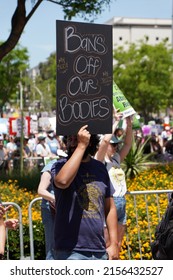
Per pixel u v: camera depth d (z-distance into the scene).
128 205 10.94
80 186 5.39
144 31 164.38
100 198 5.43
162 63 66.12
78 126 5.48
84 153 5.49
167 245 5.86
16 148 29.30
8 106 79.38
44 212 8.09
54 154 25.66
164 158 26.72
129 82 66.56
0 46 17.38
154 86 66.06
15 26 17.08
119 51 68.38
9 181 17.03
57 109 5.41
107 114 5.59
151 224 10.27
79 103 5.49
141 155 17.27
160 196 11.65
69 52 5.45
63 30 5.43
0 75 54.28
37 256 9.88
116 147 8.54
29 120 36.41
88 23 5.52
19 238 9.73
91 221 5.35
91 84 5.54
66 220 5.36
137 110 71.06
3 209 5.88
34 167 24.16
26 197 14.69
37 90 83.94
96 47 5.56
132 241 9.92
